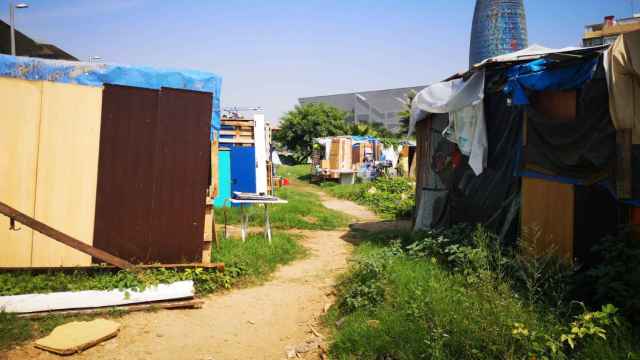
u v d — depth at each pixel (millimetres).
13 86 5660
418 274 5727
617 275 4395
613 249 4633
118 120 5953
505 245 6570
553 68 5824
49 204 5719
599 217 5262
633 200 4836
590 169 5355
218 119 7621
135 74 7227
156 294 5277
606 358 3332
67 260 5715
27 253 5617
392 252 6801
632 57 4602
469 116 7602
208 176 6246
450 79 8367
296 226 11625
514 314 3844
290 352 4402
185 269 6078
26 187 5668
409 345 3895
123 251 5934
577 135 5461
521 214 6348
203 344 4508
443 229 7914
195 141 6195
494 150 7145
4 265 5559
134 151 5992
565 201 5637
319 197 20453
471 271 5344
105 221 5879
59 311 4816
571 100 5730
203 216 6223
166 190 6090
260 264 7164
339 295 5898
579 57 5465
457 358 3639
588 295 4773
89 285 5270
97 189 5863
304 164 46031
